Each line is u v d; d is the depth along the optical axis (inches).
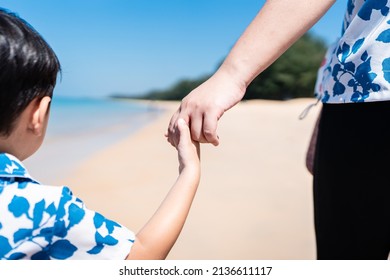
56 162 261.3
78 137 415.2
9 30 41.6
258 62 46.9
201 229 129.2
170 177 208.4
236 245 117.7
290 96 1462.8
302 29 46.3
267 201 159.2
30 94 42.5
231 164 231.0
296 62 1445.6
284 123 474.3
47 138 406.0
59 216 40.4
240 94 47.4
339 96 47.6
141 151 304.2
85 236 41.0
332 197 51.8
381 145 46.3
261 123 479.8
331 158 51.1
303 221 137.6
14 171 41.0
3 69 40.3
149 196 171.3
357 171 48.8
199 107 47.2
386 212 48.1
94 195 172.9
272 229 130.0
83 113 808.9
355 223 50.6
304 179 195.9
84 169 234.1
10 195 40.1
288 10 46.3
